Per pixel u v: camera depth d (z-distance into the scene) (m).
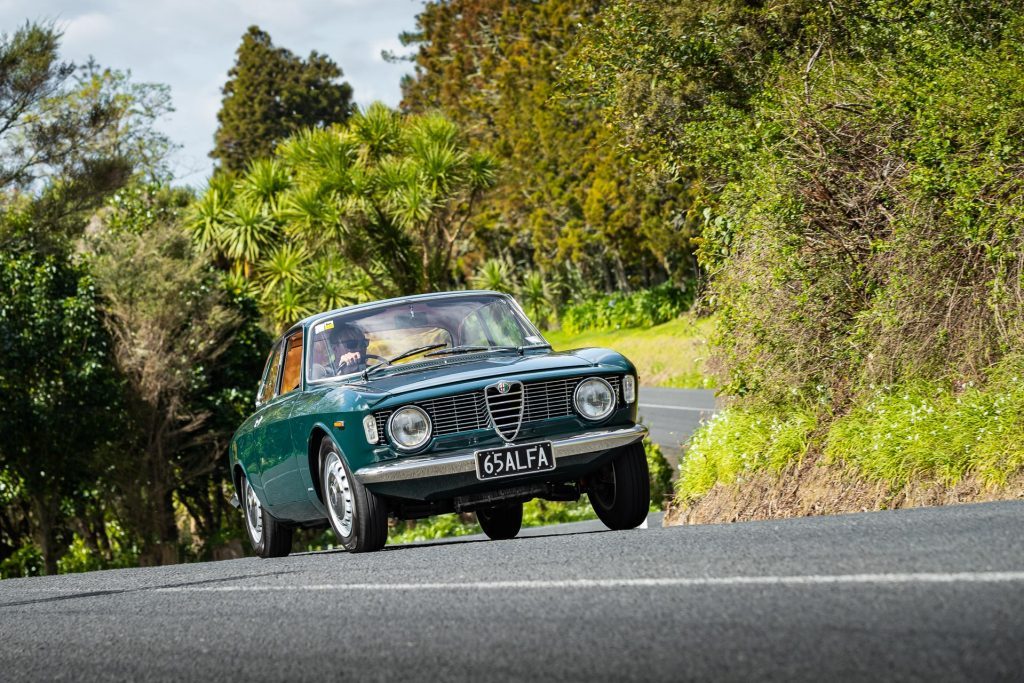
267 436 20.05
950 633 7.34
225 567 18.25
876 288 22.73
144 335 55.94
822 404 23.34
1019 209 19.73
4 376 53.41
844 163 23.75
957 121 21.20
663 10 31.66
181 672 9.44
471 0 140.75
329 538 57.84
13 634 12.77
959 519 12.29
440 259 67.88
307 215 64.38
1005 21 23.91
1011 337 20.02
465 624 9.72
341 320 19.92
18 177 48.50
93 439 55.28
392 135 66.81
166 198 73.81
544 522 48.88
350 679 8.31
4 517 60.69
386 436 16.78
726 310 25.64
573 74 34.47
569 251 115.06
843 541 11.49
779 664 7.12
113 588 16.42
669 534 14.04
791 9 29.62
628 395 17.64
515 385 17.00
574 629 8.91
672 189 85.06
